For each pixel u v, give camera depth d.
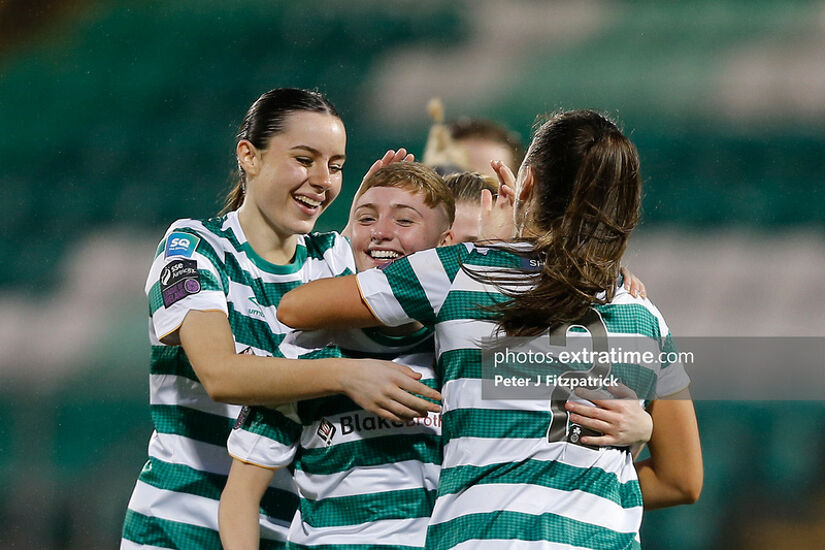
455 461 7.39
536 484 7.18
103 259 37.84
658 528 24.75
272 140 9.55
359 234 8.64
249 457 8.11
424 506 7.86
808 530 25.17
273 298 9.59
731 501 25.38
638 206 7.82
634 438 7.62
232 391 8.05
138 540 9.41
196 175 40.50
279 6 44.94
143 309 35.56
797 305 34.75
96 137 42.00
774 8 45.00
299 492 8.46
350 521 7.86
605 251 7.59
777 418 26.59
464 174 11.60
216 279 9.02
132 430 29.80
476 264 7.61
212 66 43.97
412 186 8.55
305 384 7.79
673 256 37.16
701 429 26.92
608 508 7.30
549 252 7.55
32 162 41.16
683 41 44.06
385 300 7.66
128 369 32.69
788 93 42.19
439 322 7.61
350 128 41.75
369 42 44.59
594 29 44.12
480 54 43.81
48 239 38.53
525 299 7.37
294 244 9.95
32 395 31.08
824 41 43.50
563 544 6.98
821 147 40.50
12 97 43.03
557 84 42.66
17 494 26.09
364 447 7.89
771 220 38.06
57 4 45.38
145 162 40.88
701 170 40.19
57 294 36.31
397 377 7.60
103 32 44.78
